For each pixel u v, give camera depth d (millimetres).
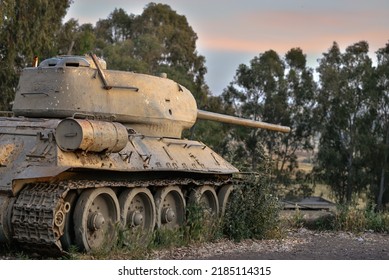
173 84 17875
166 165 15609
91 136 12789
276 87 55812
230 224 18125
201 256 14648
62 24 44781
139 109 16328
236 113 56469
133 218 15094
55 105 15469
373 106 50281
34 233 12664
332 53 53938
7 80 39406
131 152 14695
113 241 14195
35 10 39938
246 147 54594
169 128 17297
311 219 22031
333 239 19188
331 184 51500
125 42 55531
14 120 14414
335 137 51375
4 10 37531
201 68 59719
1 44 39688
